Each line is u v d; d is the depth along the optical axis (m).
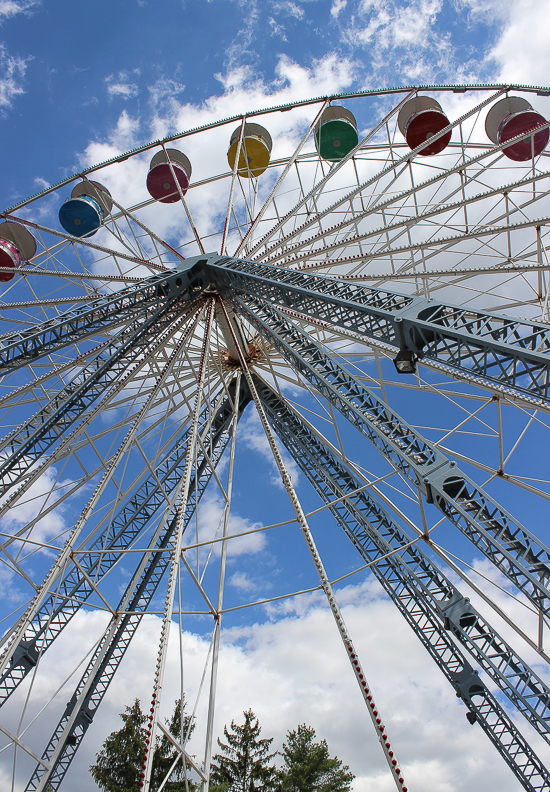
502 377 9.92
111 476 16.95
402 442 12.72
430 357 11.43
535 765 17.31
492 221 18.78
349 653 11.72
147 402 18.86
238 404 25.31
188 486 15.78
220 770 27.09
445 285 21.05
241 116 24.83
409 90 23.41
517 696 16.31
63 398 19.30
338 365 14.71
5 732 14.16
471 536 11.32
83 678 22.55
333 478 23.06
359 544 22.22
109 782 25.59
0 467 18.02
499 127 23.22
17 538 16.33
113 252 22.06
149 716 11.36
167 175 25.75
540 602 10.09
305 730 29.17
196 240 22.41
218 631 14.81
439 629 20.02
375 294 12.89
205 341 19.34
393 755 9.94
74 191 25.55
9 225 24.27
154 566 24.86
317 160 25.94
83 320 18.17
